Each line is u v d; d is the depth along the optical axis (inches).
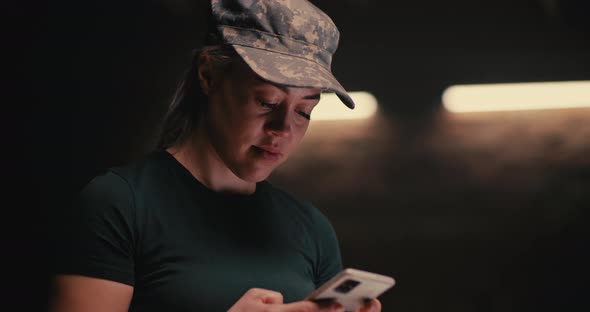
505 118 296.5
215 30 49.1
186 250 47.4
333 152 306.8
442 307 291.0
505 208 293.4
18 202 284.7
